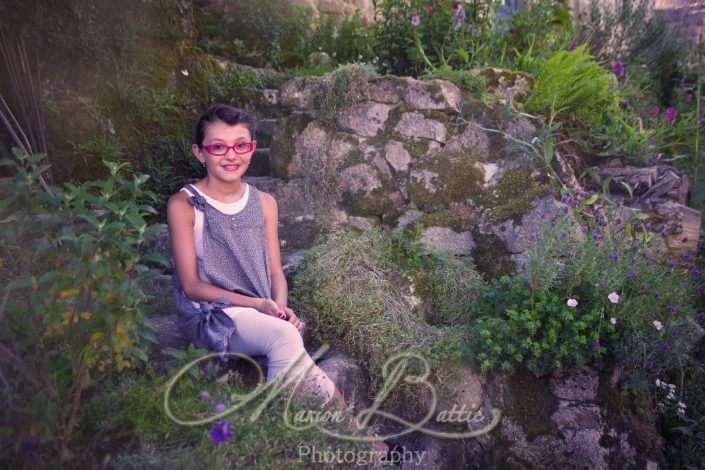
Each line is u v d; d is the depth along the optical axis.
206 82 4.95
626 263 2.75
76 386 1.86
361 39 5.77
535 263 2.72
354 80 3.68
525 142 3.40
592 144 4.20
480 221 3.33
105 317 1.77
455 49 4.75
